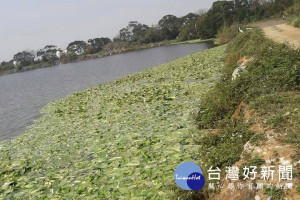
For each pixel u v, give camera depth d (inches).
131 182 287.4
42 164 392.5
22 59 6186.0
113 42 5876.0
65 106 792.9
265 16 2765.7
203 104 432.5
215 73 777.6
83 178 320.8
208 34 3353.8
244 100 331.9
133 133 430.3
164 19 5152.6
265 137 225.1
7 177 367.6
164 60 2006.6
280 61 377.7
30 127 648.4
